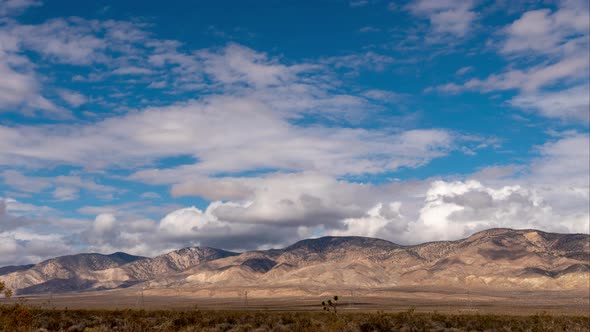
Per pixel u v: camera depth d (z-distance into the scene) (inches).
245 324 1845.5
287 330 1688.0
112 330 1621.6
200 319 1977.1
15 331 1307.8
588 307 6855.3
